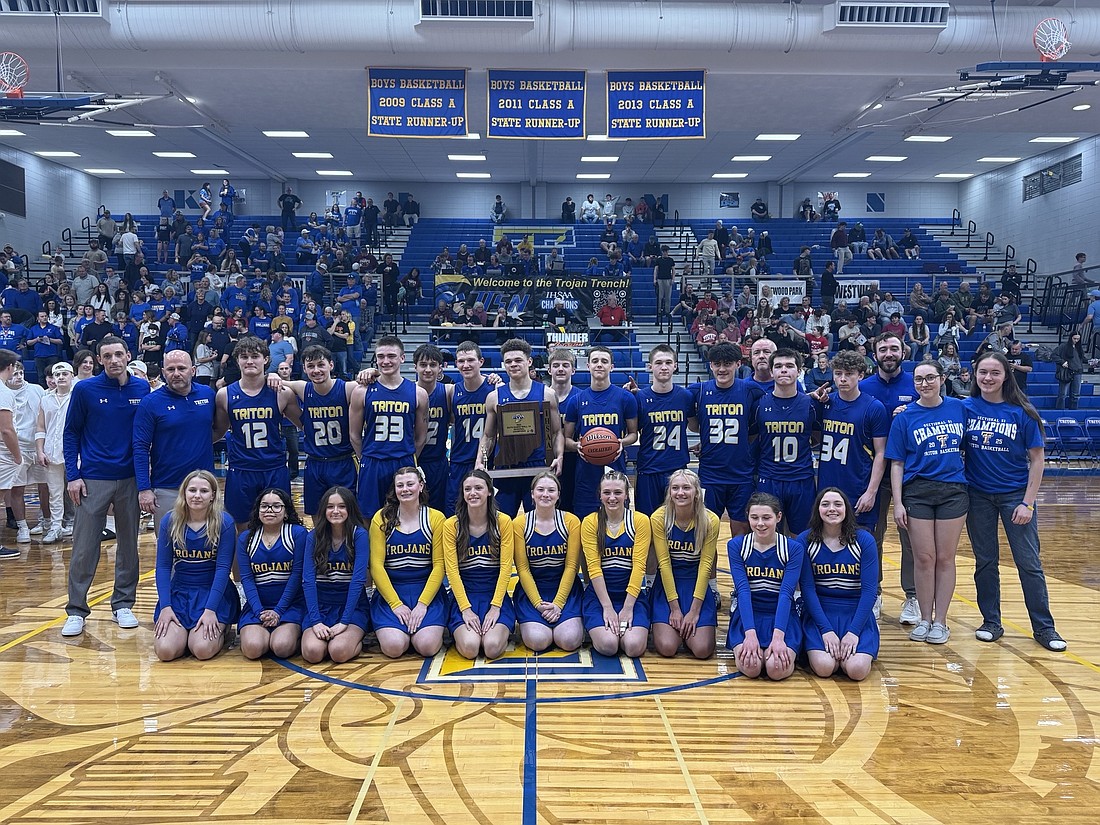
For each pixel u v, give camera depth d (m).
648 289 18.05
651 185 23.28
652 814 2.87
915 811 2.89
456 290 14.43
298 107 14.60
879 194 23.45
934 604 4.83
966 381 12.69
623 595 4.73
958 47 10.75
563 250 19.72
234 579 5.74
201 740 3.46
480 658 4.51
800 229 21.45
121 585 5.10
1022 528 4.74
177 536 4.55
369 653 4.61
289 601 4.62
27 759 3.29
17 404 7.38
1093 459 13.24
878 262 19.25
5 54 8.72
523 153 19.36
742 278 17.38
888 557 7.07
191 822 2.81
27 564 6.70
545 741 3.45
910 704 3.87
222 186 21.67
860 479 5.12
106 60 10.95
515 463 5.26
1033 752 3.36
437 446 5.52
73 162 20.34
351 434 5.26
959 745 3.42
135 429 4.90
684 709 3.80
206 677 4.21
